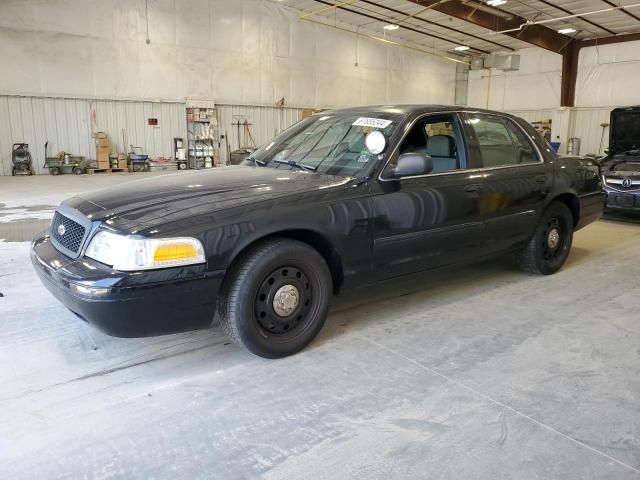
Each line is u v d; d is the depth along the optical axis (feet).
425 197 10.37
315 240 9.38
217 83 56.29
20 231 20.43
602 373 8.58
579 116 65.51
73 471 6.04
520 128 13.41
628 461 6.28
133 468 6.10
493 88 74.59
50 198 30.73
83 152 50.14
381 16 59.62
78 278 7.41
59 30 46.85
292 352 9.05
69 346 9.39
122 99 50.96
